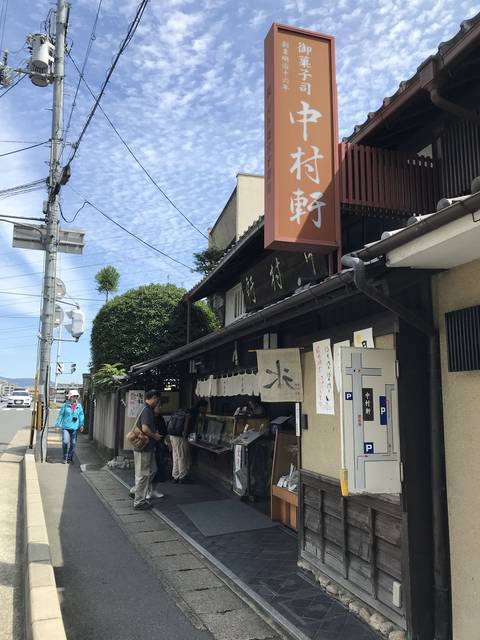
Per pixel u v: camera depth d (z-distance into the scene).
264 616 4.45
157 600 4.78
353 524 4.63
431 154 5.52
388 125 5.43
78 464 13.59
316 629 4.13
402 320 4.07
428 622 3.79
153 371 13.98
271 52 5.46
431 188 5.42
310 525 5.39
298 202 5.16
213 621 4.36
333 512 4.95
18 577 5.33
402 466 3.93
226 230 17.69
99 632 4.15
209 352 11.38
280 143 5.23
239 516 7.70
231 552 6.09
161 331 15.55
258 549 6.20
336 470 4.96
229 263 10.81
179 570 5.57
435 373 3.97
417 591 3.80
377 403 4.03
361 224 6.69
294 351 5.73
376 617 4.16
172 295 16.02
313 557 5.29
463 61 4.25
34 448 13.85
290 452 7.57
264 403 9.73
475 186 2.81
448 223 3.00
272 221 5.14
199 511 8.05
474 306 3.57
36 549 5.44
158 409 9.34
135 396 13.23
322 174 5.26
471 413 3.63
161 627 4.25
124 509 8.37
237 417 9.43
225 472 9.88
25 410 47.16
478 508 3.53
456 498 3.73
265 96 5.54
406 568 3.84
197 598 4.83
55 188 12.16
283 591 4.91
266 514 7.80
